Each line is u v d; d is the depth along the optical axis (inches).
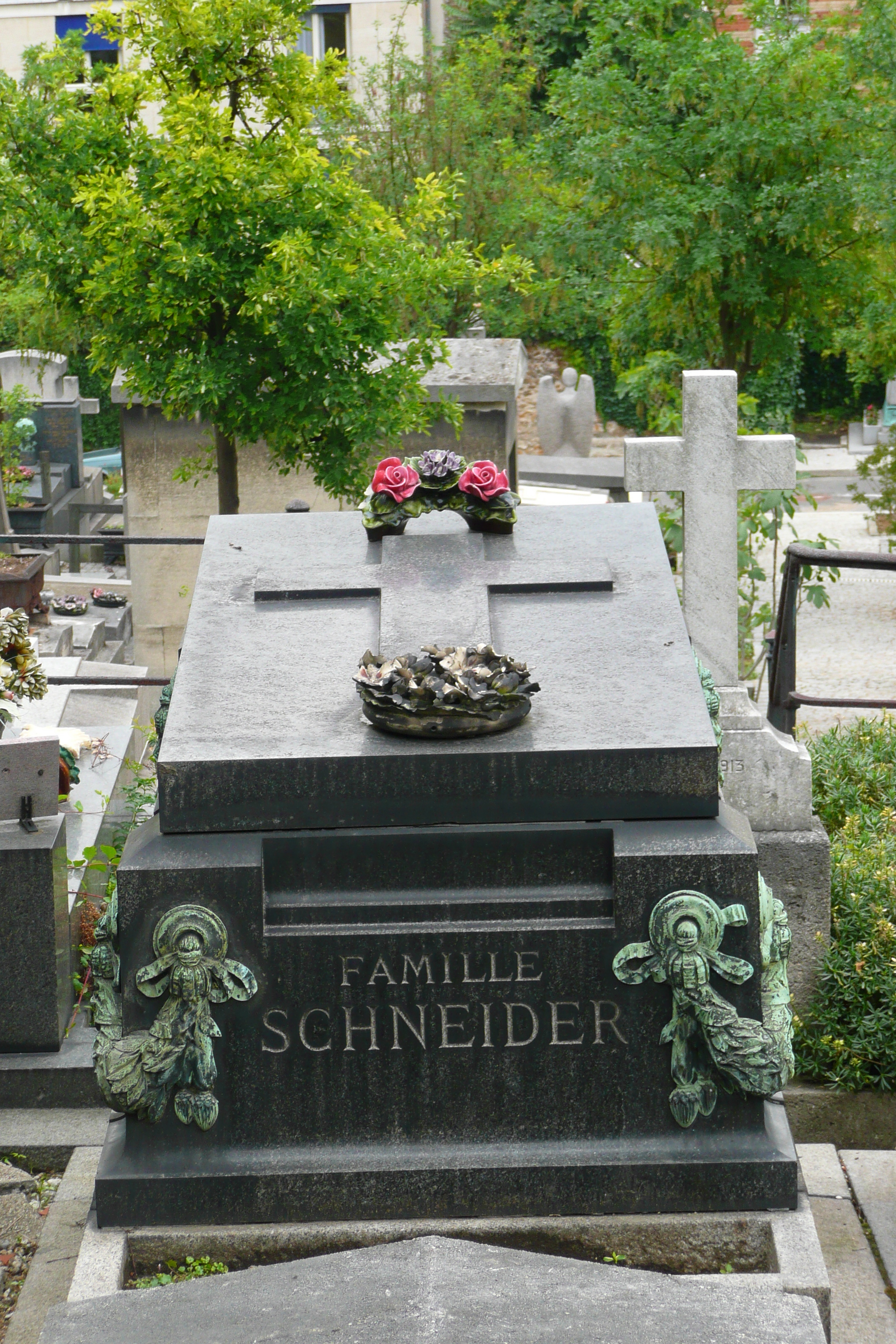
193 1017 127.5
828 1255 157.8
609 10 579.8
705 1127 130.1
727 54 556.4
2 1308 144.8
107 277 306.8
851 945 204.5
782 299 602.5
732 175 554.9
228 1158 130.2
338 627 146.7
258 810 127.8
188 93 316.5
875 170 515.8
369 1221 129.4
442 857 128.0
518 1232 128.2
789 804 207.8
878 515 687.1
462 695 125.1
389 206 644.1
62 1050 188.7
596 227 603.8
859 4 540.7
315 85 321.7
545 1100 130.1
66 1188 163.9
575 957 127.6
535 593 150.2
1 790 190.2
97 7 319.6
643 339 643.5
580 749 126.3
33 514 634.8
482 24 847.1
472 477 156.7
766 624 391.2
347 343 313.4
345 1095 130.0
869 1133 198.1
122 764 249.6
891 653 489.1
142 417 427.5
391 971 128.0
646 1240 128.2
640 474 208.7
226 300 312.8
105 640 462.9
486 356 414.0
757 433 591.2
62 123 310.8
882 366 622.8
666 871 126.2
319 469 332.2
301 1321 104.3
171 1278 127.3
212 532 163.9
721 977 127.3
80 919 210.4
